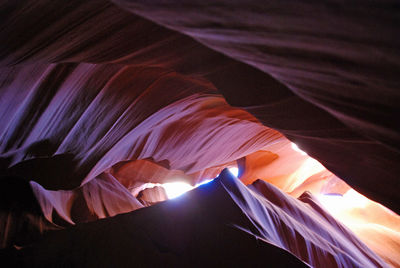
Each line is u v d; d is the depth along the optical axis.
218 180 7.34
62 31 3.60
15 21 3.12
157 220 5.93
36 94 6.16
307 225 8.59
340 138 3.16
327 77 1.38
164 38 4.16
